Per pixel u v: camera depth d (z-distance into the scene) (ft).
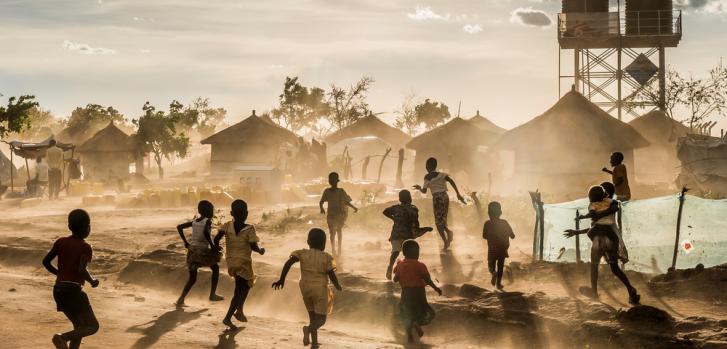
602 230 39.06
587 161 117.50
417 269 34.17
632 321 33.68
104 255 58.54
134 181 167.63
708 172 99.14
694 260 43.96
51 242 63.82
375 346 33.06
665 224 44.57
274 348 31.45
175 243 61.62
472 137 160.56
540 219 48.21
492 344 34.99
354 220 70.33
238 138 184.55
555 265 46.21
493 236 42.24
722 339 30.27
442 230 54.44
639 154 162.30
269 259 53.67
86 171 198.49
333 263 32.58
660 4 179.93
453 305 38.42
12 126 151.94
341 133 224.12
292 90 334.65
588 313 35.45
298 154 148.77
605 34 180.34
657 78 178.91
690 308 36.55
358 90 330.54
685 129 162.61
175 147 212.84
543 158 118.62
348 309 41.37
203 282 48.70
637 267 44.70
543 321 35.47
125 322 35.50
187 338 32.60
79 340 27.32
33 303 39.24
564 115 120.37
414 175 162.61
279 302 44.42
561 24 183.01
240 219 36.42
